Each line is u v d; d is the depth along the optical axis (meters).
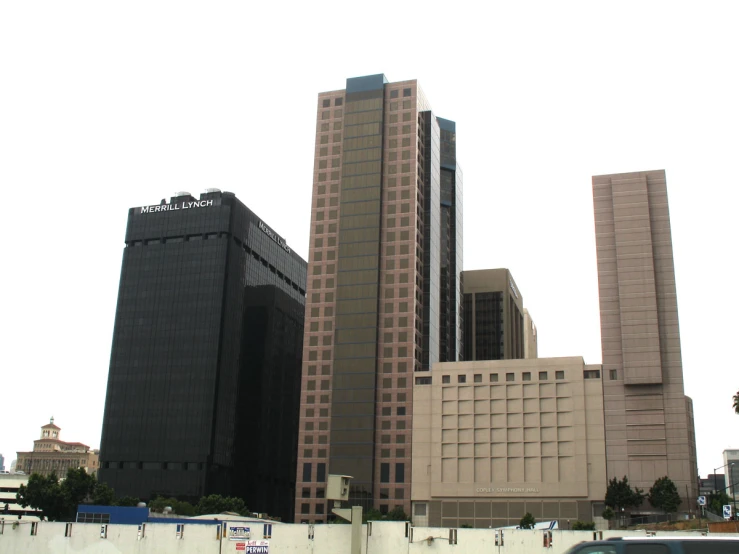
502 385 190.38
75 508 181.88
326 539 65.25
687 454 174.38
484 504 183.25
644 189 193.88
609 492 169.25
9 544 69.62
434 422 193.12
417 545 63.41
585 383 184.75
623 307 187.25
